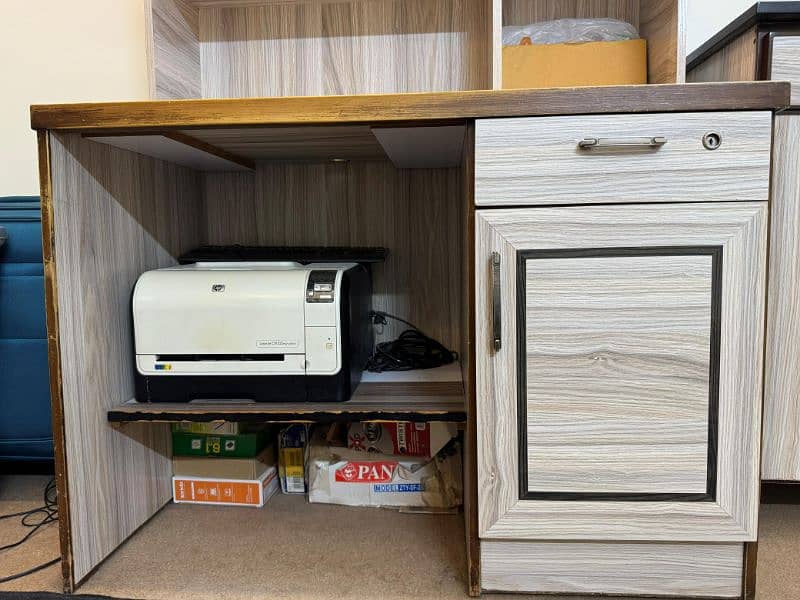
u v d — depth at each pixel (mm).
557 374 946
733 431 934
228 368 1114
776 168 1113
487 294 945
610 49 1212
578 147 912
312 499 1339
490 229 933
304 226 1546
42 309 1318
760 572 1035
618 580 984
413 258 1534
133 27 1553
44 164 956
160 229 1319
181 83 1352
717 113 896
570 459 956
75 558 1000
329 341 1094
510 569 993
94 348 1066
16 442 1357
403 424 1300
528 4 1363
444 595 985
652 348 932
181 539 1173
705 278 917
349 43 1418
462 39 1396
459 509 1294
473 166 931
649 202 915
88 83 1576
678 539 955
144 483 1233
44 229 961
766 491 1386
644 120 903
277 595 982
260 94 1442
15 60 1584
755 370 925
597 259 926
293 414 1053
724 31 1206
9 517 1269
